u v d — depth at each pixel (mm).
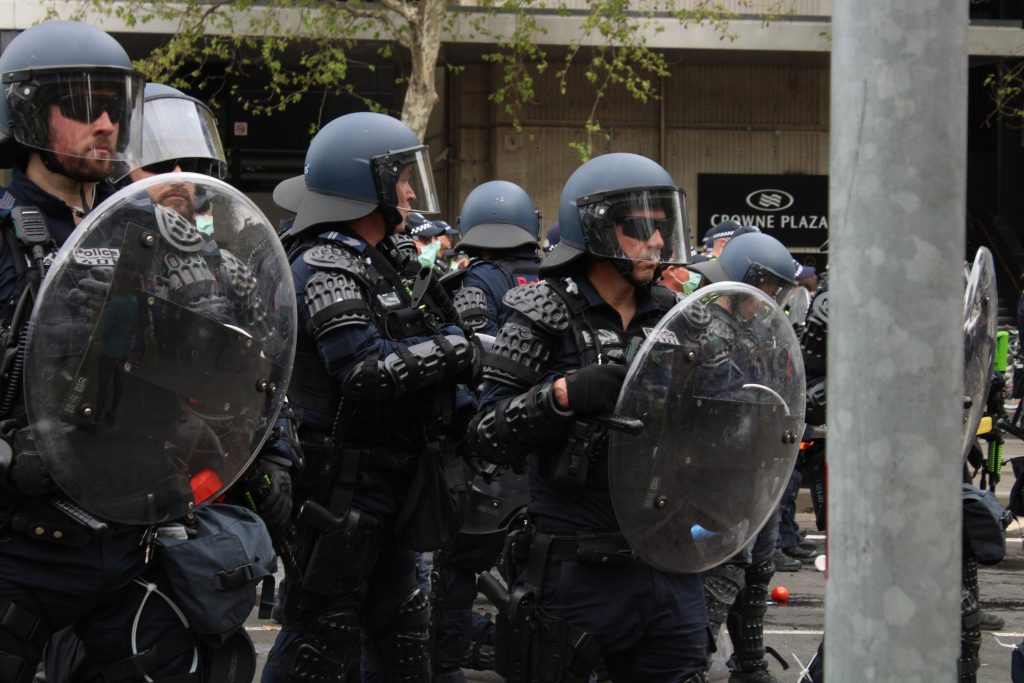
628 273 4652
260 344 4301
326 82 19719
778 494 4883
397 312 5355
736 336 4664
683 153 25281
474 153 24797
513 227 7770
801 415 4895
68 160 4129
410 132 5590
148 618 4219
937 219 2785
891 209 2785
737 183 25344
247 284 4262
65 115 4086
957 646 2834
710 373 4590
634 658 4688
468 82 24562
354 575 5211
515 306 4664
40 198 4199
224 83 23266
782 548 10672
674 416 4504
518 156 24672
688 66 25031
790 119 25469
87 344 3928
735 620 7062
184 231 4105
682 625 4609
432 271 5547
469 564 6609
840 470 2867
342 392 5160
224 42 20516
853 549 2844
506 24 21641
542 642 4574
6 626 3963
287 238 5562
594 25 20219
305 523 5164
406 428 5395
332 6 19391
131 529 4141
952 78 2781
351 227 5531
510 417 4465
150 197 4055
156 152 5883
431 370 5133
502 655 4668
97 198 4441
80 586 4051
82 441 3947
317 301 5160
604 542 4523
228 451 4270
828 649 2922
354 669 5789
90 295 3928
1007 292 28062
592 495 4559
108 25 20375
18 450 3904
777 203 25453
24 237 4012
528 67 24375
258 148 24047
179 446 4133
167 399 4094
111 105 4152
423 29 18609
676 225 4652
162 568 4219
